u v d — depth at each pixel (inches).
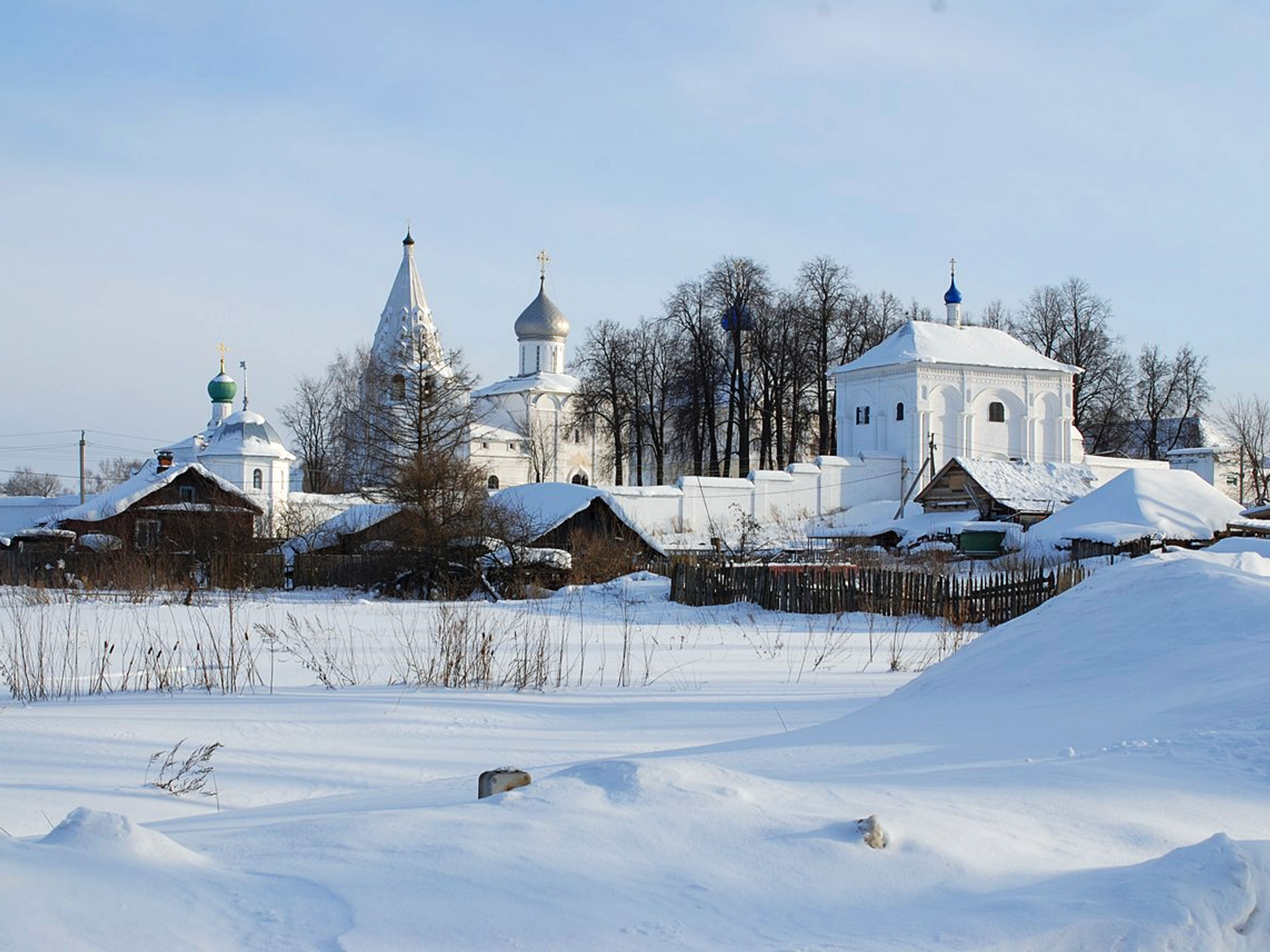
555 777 238.7
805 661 853.8
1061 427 3331.7
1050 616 564.1
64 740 478.0
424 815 218.1
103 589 1595.7
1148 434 3651.6
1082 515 2006.6
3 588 1518.2
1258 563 611.8
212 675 712.4
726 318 3132.4
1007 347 3346.5
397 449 2166.6
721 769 246.5
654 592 1539.1
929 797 263.4
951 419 3208.7
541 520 1806.1
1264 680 401.7
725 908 185.6
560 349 3929.6
